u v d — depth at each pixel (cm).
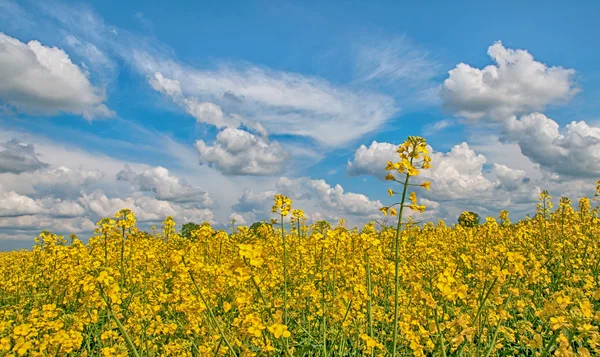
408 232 1159
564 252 958
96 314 563
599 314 355
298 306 691
